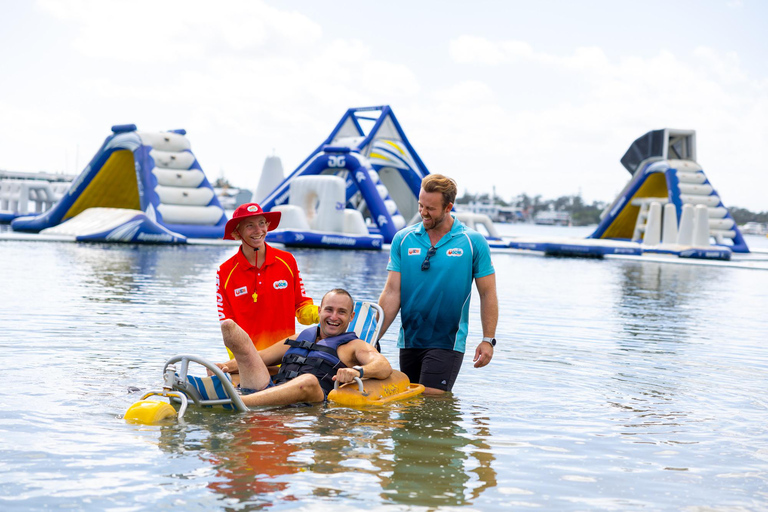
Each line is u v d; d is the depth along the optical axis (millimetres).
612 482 3377
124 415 4207
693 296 14609
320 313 5246
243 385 4875
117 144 30625
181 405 4367
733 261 32219
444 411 4684
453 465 3543
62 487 3062
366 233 31734
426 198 5398
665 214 36406
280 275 5488
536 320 9773
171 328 7609
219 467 3369
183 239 26969
